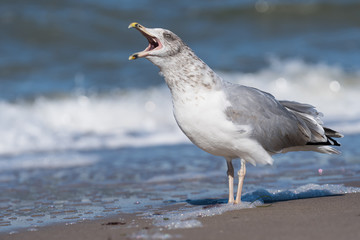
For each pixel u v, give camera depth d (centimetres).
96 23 2819
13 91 2061
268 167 1182
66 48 2614
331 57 2550
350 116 1942
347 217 671
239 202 794
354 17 3173
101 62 2455
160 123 1867
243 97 762
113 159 1390
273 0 3244
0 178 1211
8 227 754
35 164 1368
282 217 691
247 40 2847
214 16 3105
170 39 745
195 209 816
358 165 1163
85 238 655
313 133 827
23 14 2777
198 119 744
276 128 780
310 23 3114
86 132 1762
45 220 792
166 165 1273
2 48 2530
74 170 1278
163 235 627
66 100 1959
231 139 751
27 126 1739
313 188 912
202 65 752
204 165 1255
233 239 596
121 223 735
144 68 2389
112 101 1966
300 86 2212
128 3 3075
